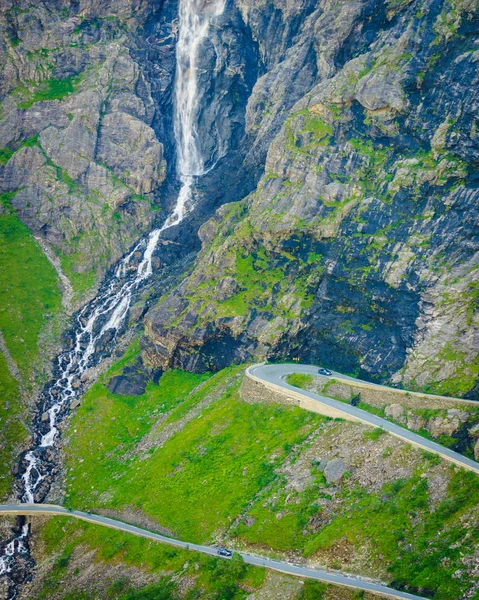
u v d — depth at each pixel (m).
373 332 114.62
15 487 120.75
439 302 108.81
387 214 117.50
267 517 91.44
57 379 143.75
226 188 168.38
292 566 82.94
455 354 103.81
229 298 131.38
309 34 156.62
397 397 100.06
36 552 110.44
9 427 129.88
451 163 112.62
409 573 75.75
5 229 168.12
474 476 81.81
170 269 162.25
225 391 120.69
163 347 136.25
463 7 115.94
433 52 117.94
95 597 95.31
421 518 80.31
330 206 123.25
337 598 75.50
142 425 130.12
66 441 131.12
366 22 136.50
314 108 132.88
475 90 111.25
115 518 109.06
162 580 90.75
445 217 112.25
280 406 108.25
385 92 120.94
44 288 160.62
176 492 106.00
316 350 120.06
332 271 119.00
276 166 135.75
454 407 94.31
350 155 125.44
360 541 81.38
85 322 157.00
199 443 112.06
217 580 85.19
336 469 91.88
